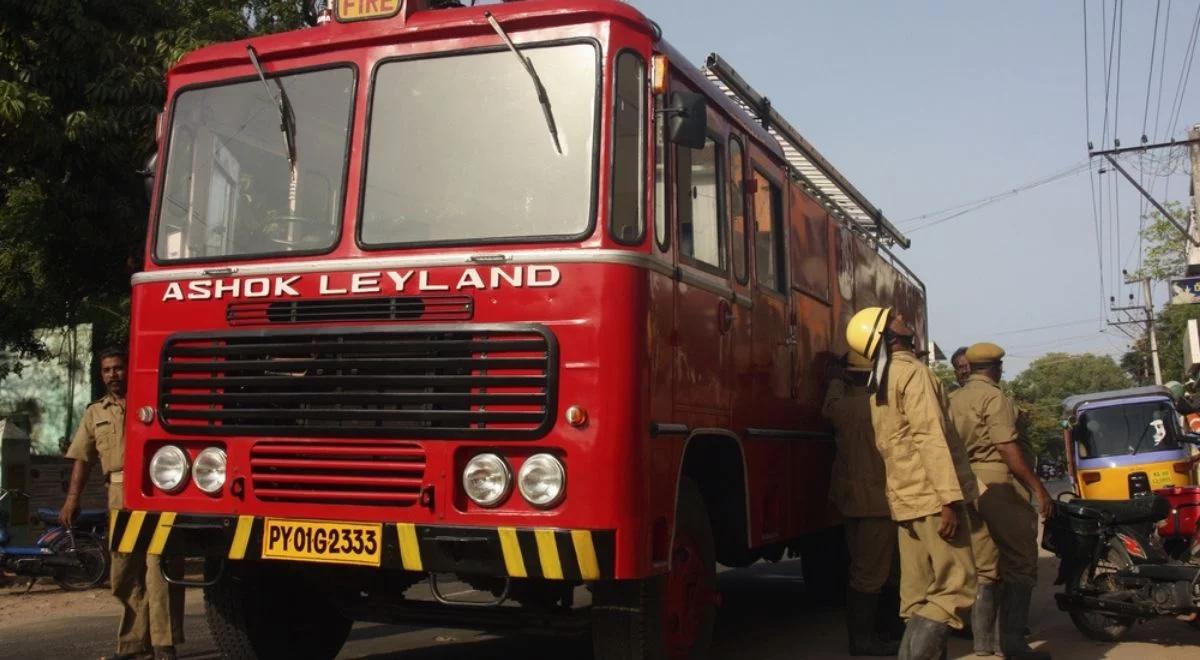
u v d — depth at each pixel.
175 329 6.08
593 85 5.66
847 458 7.84
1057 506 8.39
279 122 6.17
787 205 8.45
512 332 5.41
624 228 5.54
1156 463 19.58
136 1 13.19
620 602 5.73
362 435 5.57
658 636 5.78
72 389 24.98
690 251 6.32
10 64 11.98
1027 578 7.47
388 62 6.03
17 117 11.37
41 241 13.97
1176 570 7.89
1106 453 19.95
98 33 12.40
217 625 6.57
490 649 8.27
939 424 5.98
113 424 7.52
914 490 6.09
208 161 6.32
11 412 25.23
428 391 5.49
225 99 6.36
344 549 5.56
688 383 6.10
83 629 9.75
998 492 7.45
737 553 7.83
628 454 5.32
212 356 5.91
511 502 5.36
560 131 5.65
